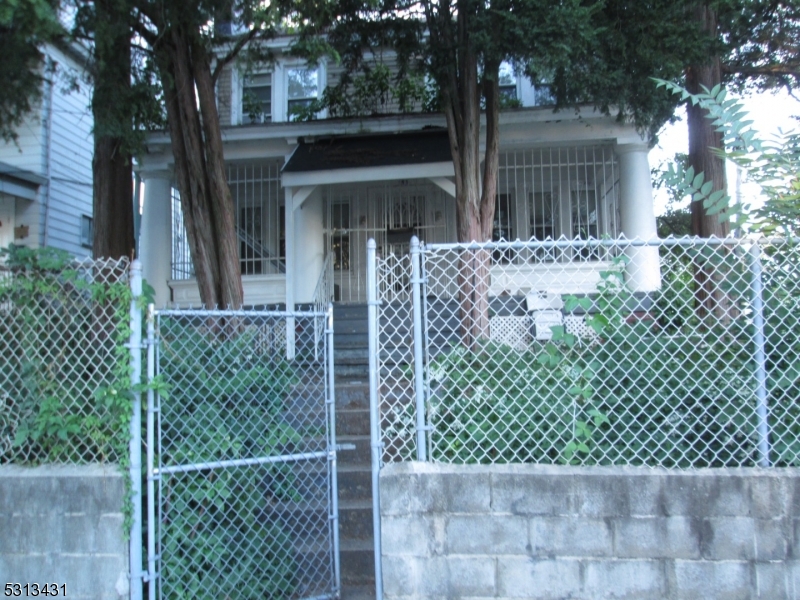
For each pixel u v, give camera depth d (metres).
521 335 3.53
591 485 2.94
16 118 6.30
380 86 9.70
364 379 6.60
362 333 8.26
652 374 3.15
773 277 3.13
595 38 6.01
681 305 3.16
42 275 3.28
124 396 3.10
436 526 2.97
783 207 3.29
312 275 9.27
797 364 3.06
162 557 3.21
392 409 3.44
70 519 3.11
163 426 3.38
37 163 12.11
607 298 3.21
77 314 3.29
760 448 3.04
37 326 3.29
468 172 6.82
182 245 10.34
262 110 10.89
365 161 8.39
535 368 3.22
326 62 10.41
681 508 2.90
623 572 2.90
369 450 4.78
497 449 3.16
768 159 3.38
